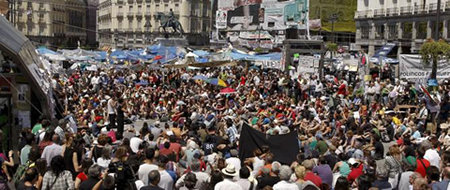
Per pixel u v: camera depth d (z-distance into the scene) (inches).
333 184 412.2
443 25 2054.6
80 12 5280.5
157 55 1911.9
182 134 618.8
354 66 1588.3
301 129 709.9
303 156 422.3
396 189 379.2
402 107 871.1
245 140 490.6
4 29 566.9
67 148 407.2
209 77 1393.9
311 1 2847.0
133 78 1407.5
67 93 1034.1
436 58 973.2
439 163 444.8
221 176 348.8
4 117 569.6
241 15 3417.8
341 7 2915.8
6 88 570.3
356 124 662.5
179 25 3705.7
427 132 646.5
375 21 2549.2
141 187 326.0
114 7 4623.5
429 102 772.0
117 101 800.9
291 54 1729.8
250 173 380.5
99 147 448.1
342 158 484.7
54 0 4434.1
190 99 969.5
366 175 351.6
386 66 1535.4
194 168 377.1
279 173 344.5
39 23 4266.7
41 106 616.1
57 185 338.3
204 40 4148.6
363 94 1027.3
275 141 490.0
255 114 829.8
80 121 736.3
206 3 4151.1
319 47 1779.0
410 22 2268.7
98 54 1763.0
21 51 548.4
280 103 870.4
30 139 424.2
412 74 1003.3
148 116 989.8
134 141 507.2
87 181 337.4
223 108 900.0
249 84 1222.9
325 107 871.7
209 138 528.7
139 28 4340.6
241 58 1643.7
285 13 3063.5
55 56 1598.2
